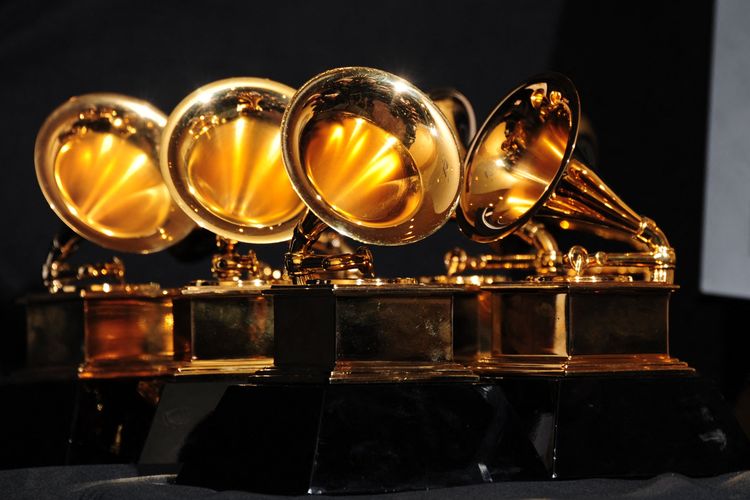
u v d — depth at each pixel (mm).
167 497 5082
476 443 5422
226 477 5363
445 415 5402
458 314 6500
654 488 5047
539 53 9469
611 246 8898
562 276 6043
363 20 9469
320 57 9461
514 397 5844
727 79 9141
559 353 5820
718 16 9180
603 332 5855
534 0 9477
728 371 9211
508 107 6148
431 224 5508
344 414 5223
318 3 9461
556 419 5605
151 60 9359
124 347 7121
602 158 9344
